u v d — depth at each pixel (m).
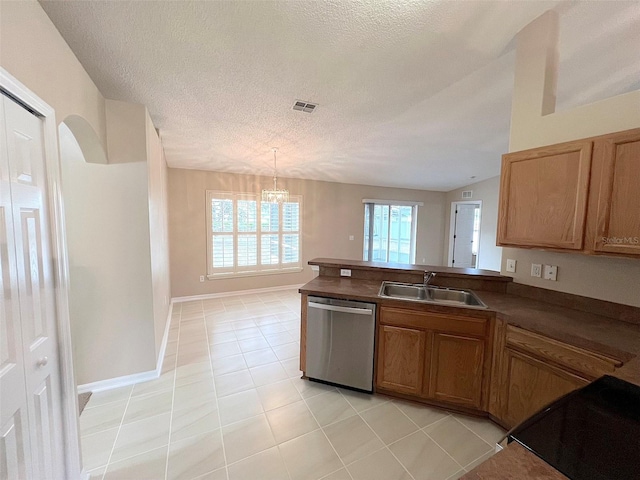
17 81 1.08
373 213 6.71
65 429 1.40
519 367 1.77
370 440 1.82
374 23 1.84
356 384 2.31
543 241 1.88
